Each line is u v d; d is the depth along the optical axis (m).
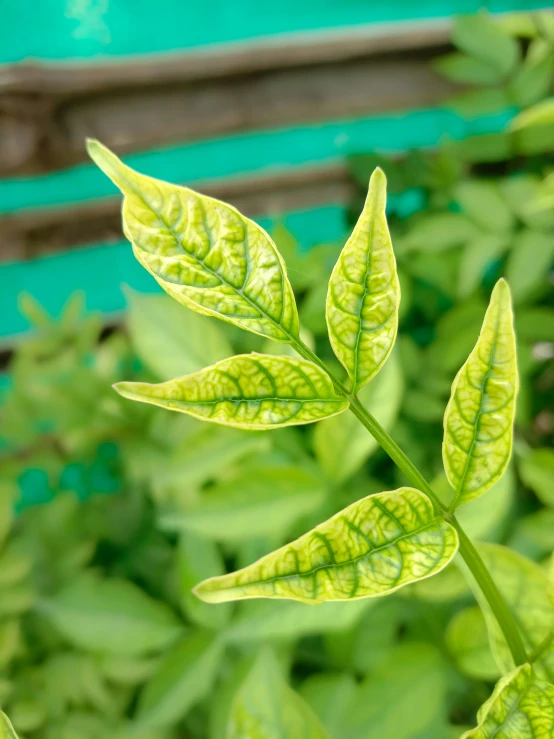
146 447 0.52
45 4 0.56
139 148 0.65
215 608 0.38
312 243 0.71
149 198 0.17
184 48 0.62
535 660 0.20
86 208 0.67
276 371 0.18
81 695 0.46
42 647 0.48
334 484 0.35
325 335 0.45
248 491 0.35
